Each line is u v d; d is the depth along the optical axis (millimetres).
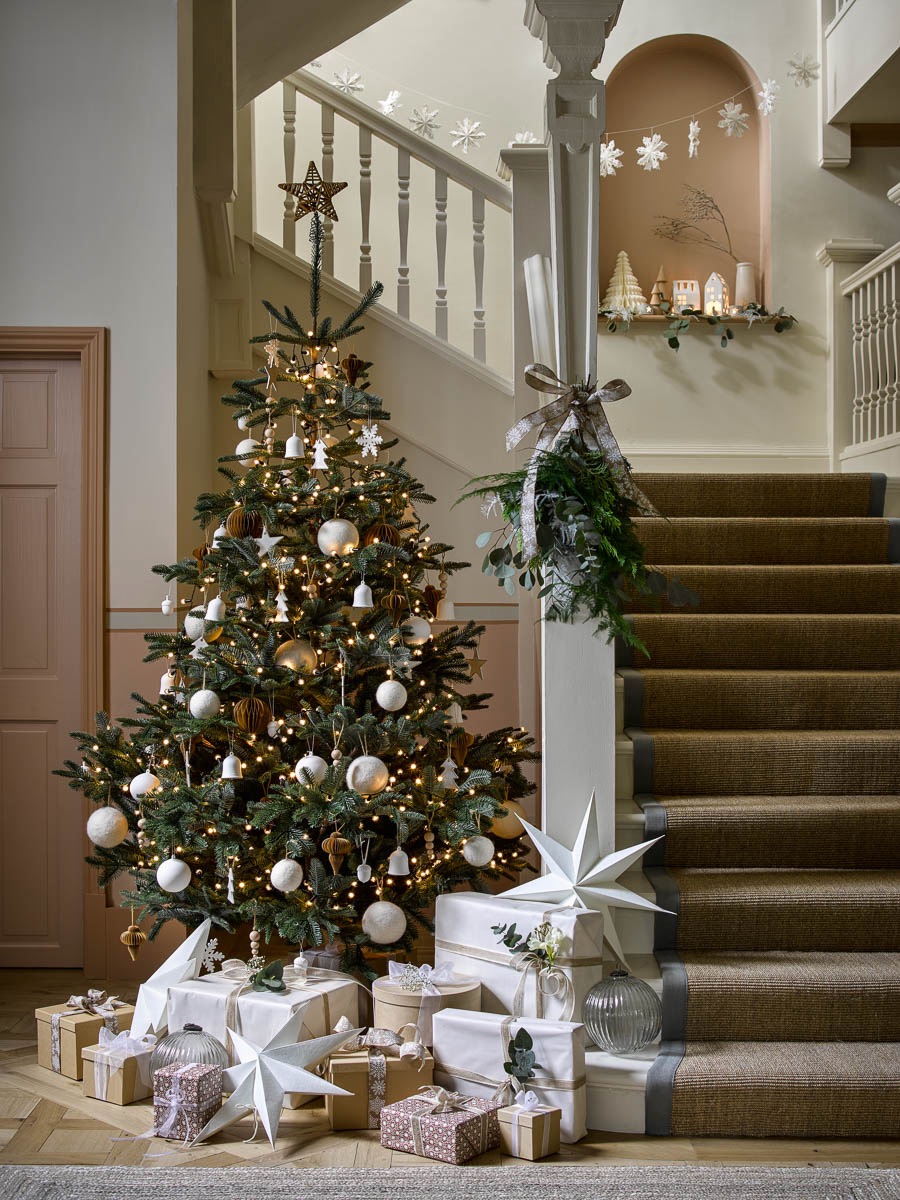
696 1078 2566
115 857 3361
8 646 3924
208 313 4688
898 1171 2375
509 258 6270
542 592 2984
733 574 4090
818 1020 2721
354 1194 2285
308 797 3004
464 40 6320
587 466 2988
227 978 2982
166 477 3857
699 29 6242
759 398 6137
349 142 6191
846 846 3152
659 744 3330
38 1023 3047
